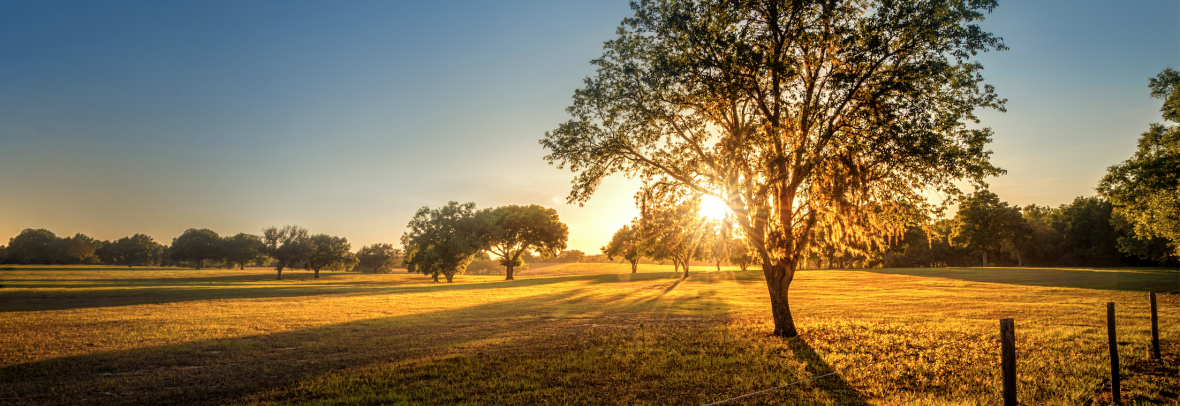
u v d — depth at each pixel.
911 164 14.49
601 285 56.97
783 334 15.01
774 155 13.95
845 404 7.84
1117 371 7.59
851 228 14.42
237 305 29.91
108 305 29.44
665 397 8.45
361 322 21.05
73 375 11.03
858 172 14.05
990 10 12.42
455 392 9.04
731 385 9.14
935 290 36.06
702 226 16.14
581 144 16.27
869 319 19.14
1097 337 12.86
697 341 14.19
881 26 12.88
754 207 14.77
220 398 9.04
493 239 87.44
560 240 93.94
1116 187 29.45
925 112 12.88
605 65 15.94
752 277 70.62
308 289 51.84
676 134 16.30
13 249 166.50
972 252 98.62
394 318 22.61
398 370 11.00
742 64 13.35
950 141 14.29
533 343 14.75
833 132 14.09
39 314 23.83
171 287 53.84
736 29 14.23
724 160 15.02
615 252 92.25
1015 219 84.75
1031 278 46.62
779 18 13.77
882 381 9.22
